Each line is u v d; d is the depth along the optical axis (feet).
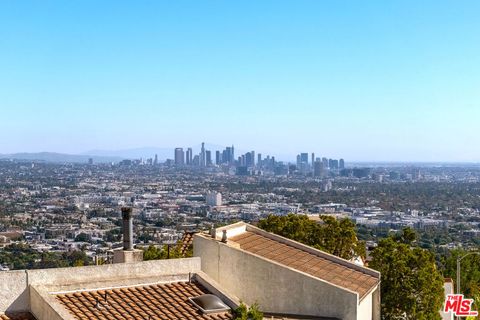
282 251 80.89
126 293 58.39
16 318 51.90
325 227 114.11
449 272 163.53
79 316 52.29
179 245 104.53
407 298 95.14
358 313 65.77
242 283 69.92
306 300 66.74
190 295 60.90
